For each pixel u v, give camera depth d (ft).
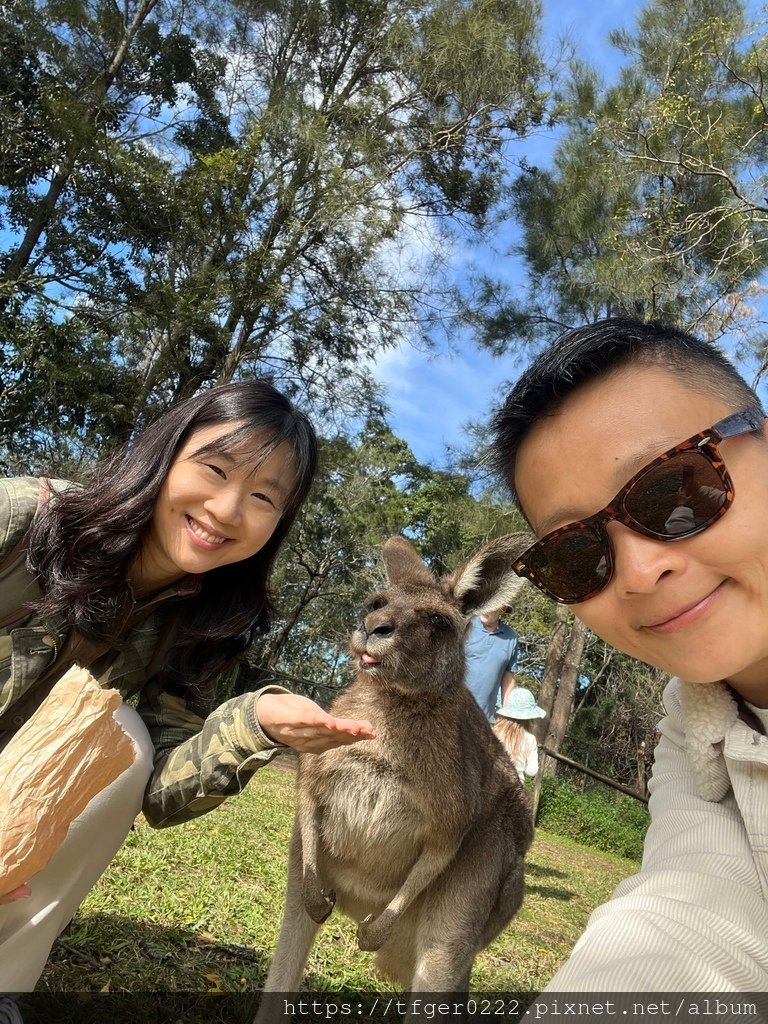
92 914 3.83
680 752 2.10
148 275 19.56
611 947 1.36
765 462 1.69
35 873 1.99
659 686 28.09
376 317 21.42
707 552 1.63
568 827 17.29
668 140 17.62
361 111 20.58
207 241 19.08
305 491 3.17
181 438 2.89
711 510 1.62
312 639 34.60
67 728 2.00
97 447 17.35
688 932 1.42
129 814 2.73
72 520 2.74
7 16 19.47
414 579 4.36
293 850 3.64
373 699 3.71
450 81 20.65
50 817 1.96
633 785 30.81
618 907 1.52
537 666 35.65
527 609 28.45
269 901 4.71
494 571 4.27
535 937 6.01
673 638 1.69
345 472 24.66
